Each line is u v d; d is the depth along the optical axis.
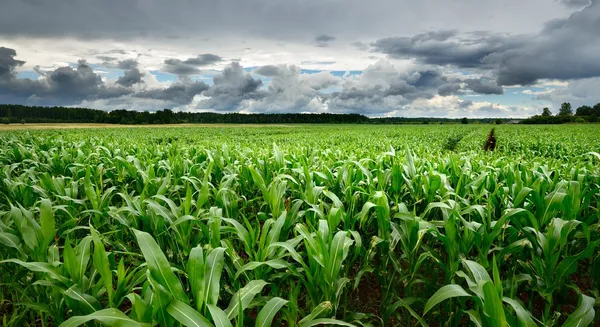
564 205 3.14
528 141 20.28
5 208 4.62
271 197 3.33
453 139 28.78
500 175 4.99
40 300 2.73
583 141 20.20
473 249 3.55
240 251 4.08
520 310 1.75
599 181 4.37
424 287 3.62
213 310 1.61
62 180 4.20
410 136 26.70
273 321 3.14
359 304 3.53
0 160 7.49
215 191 4.12
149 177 4.62
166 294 1.63
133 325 1.58
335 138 24.33
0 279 3.16
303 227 2.57
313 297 2.46
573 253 3.60
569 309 3.49
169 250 3.51
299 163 5.44
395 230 3.06
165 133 38.97
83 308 1.92
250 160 6.22
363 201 3.89
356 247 2.81
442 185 3.88
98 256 1.88
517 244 2.71
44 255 2.48
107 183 5.73
